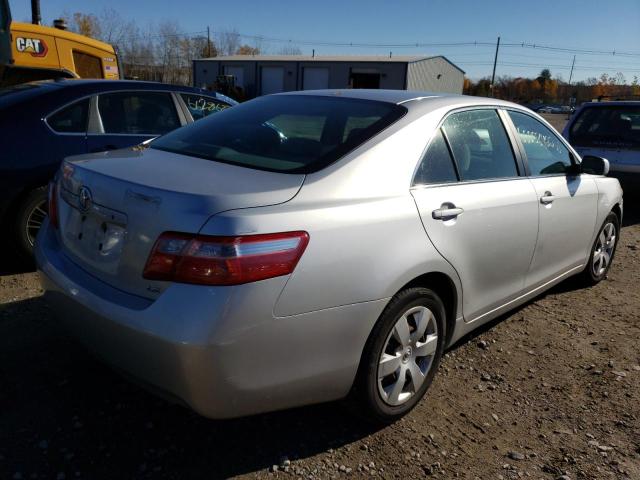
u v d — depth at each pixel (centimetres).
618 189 506
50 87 501
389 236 262
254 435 280
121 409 291
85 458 255
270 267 220
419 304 285
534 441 290
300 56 5441
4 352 336
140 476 246
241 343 216
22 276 456
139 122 537
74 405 292
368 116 304
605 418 312
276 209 229
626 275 565
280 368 231
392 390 283
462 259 308
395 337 278
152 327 216
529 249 374
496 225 333
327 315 240
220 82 4697
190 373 213
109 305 232
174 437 274
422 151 297
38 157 462
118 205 240
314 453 269
